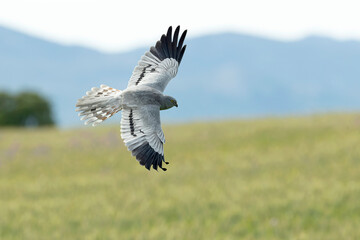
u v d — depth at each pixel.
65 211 15.40
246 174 19.42
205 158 22.80
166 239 12.41
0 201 17.16
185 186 17.92
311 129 27.09
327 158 20.88
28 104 73.25
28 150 27.88
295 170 19.53
